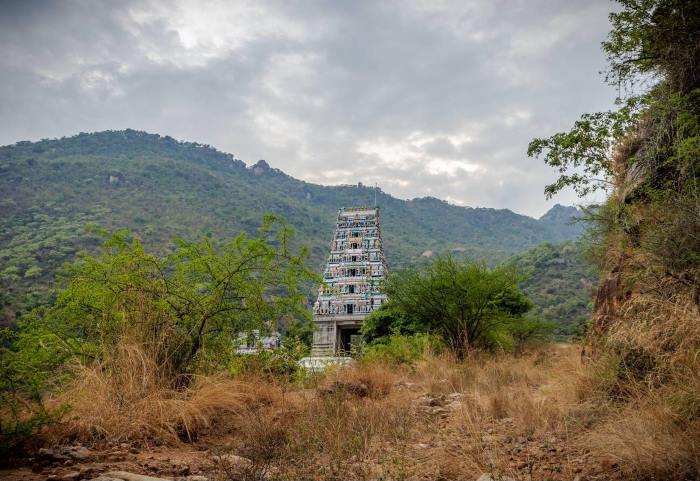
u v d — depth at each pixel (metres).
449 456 5.60
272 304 10.20
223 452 5.92
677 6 10.02
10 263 95.56
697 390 5.50
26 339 7.50
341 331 57.97
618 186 11.77
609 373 7.50
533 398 8.75
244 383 9.03
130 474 4.57
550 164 11.97
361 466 5.23
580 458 5.38
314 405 8.05
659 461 4.61
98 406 6.56
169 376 8.02
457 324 21.66
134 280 8.47
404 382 12.65
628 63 10.98
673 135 10.12
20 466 4.92
